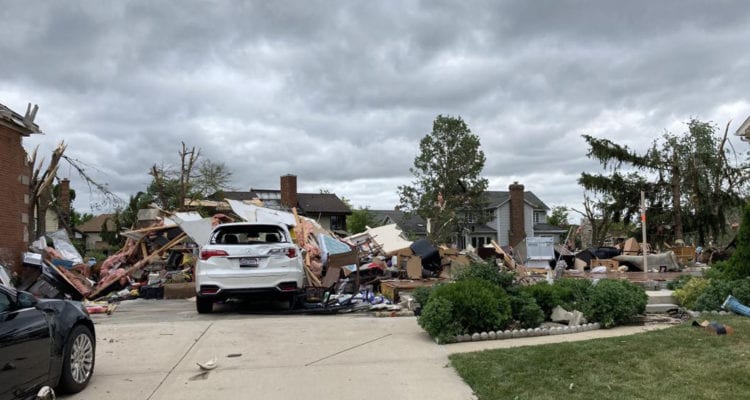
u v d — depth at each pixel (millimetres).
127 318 11008
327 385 6035
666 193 35969
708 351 6820
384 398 5605
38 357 5137
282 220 21406
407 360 7059
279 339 8336
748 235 11133
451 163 51594
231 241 11961
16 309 5160
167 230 20000
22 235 16562
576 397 5355
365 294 13406
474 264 10266
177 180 40594
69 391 5781
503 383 5871
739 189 34531
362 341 8172
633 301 9352
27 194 16984
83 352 6066
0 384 4555
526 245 22828
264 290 10977
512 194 56750
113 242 41000
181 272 17312
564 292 9797
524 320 8938
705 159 34406
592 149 35812
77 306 6164
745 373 5891
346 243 20344
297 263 11320
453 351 7477
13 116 15703
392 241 21625
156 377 6391
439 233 49656
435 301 8219
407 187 52531
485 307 8312
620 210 36656
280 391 5848
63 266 16438
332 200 60438
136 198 39500
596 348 7082
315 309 11609
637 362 6430
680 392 5398
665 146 35469
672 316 10219
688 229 35750
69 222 38250
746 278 10492
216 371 6602
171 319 10703
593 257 24391
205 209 34281
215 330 9055
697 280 10961
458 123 52062
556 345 7371
